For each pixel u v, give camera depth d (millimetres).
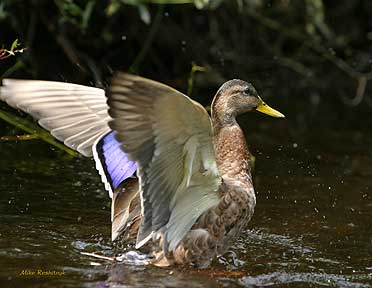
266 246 9367
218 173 8102
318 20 16000
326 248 9398
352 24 17703
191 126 7477
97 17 14727
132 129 7215
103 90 9125
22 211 9836
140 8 13367
